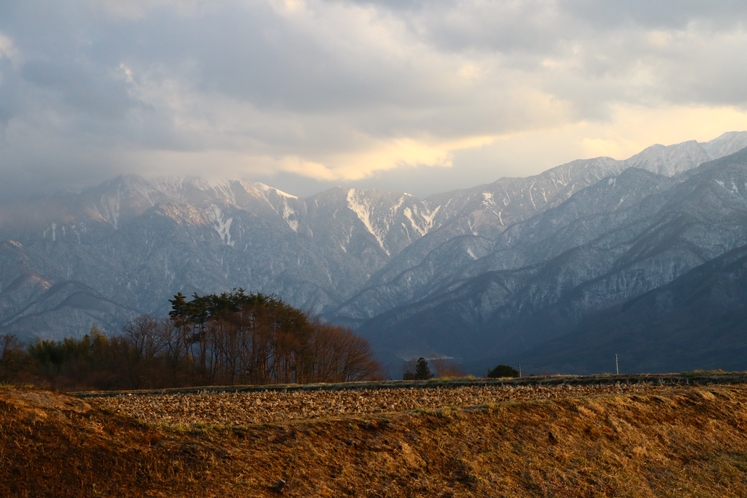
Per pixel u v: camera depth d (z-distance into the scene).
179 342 109.25
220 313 108.44
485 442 25.50
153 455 19.72
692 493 26.06
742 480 27.78
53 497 17.25
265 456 21.09
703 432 31.20
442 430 25.48
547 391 37.44
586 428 28.55
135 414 27.50
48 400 20.88
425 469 23.09
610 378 46.69
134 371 100.62
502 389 39.50
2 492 16.78
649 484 26.22
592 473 25.75
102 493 17.83
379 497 20.88
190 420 25.48
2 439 18.28
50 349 106.50
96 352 107.56
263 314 107.62
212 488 19.08
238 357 108.12
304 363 109.06
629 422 30.16
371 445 23.25
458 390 39.72
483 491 22.64
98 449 19.19
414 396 35.72
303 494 19.92
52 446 18.67
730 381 41.12
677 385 40.44
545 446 26.45
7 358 97.25
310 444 22.31
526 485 23.84
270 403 32.19
